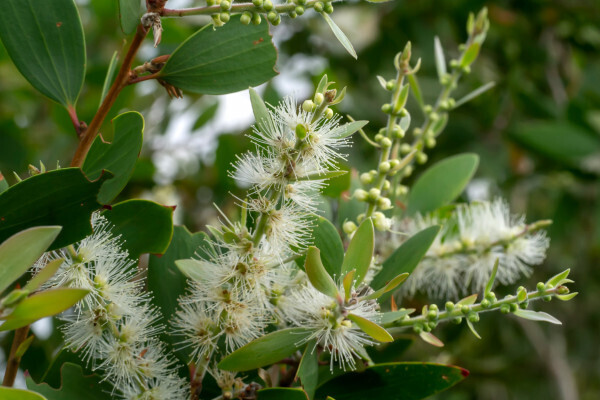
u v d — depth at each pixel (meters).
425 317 0.71
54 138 1.14
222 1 0.71
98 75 0.98
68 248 0.70
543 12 1.36
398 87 0.75
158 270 0.74
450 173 0.83
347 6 1.34
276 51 0.74
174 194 1.12
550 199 1.31
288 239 0.71
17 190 0.69
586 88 1.31
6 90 1.14
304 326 0.71
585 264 1.32
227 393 0.72
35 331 0.87
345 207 0.78
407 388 0.73
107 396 0.72
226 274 0.71
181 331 0.72
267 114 0.70
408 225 0.80
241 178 0.70
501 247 0.80
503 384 1.23
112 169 0.70
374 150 1.21
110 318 0.71
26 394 0.65
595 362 1.35
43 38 0.73
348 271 0.70
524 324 1.24
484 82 1.30
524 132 1.17
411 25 1.34
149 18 0.71
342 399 0.73
